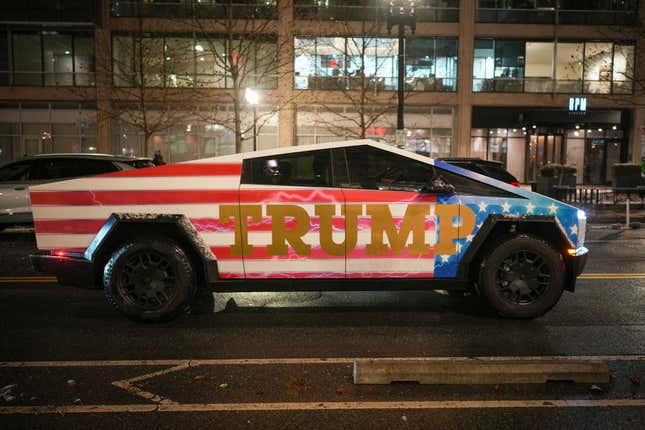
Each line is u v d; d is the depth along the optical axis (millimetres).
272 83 29250
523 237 5203
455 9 29688
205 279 5117
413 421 3242
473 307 5867
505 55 30312
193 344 4672
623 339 4793
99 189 5133
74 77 29609
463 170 5293
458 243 5172
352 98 27750
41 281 7262
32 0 27859
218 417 3297
